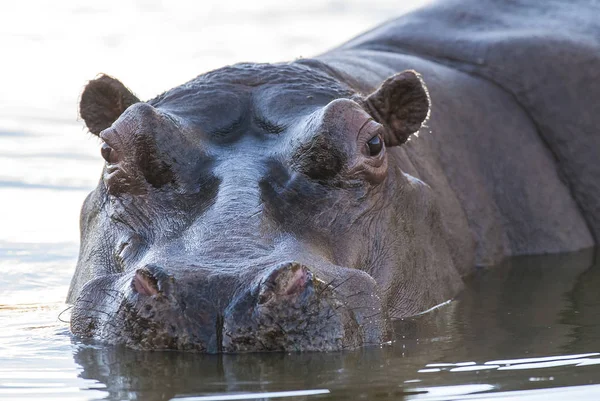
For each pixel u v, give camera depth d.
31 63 51.81
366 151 17.50
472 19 30.86
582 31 30.66
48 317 18.44
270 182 16.45
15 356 14.56
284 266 13.74
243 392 12.27
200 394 12.20
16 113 44.19
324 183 16.92
